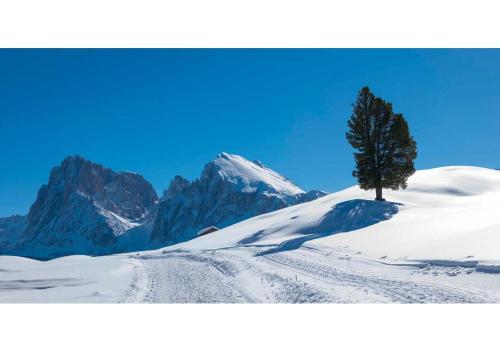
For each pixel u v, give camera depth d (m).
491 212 38.50
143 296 25.84
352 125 62.41
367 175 61.19
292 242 50.06
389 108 61.16
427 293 18.91
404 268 24.98
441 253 25.36
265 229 65.88
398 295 19.38
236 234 77.50
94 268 46.09
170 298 24.91
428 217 45.88
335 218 59.28
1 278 37.66
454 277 20.69
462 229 31.70
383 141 61.06
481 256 22.02
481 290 17.95
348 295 20.77
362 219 55.16
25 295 28.42
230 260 43.31
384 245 33.62
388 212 56.06
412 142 60.16
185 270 40.22
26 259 67.38
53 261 68.31
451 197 72.69
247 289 26.47
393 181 60.12
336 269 28.77
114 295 26.50
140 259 60.94
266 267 34.62
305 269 30.80
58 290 30.27
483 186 83.00
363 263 29.14
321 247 40.44
